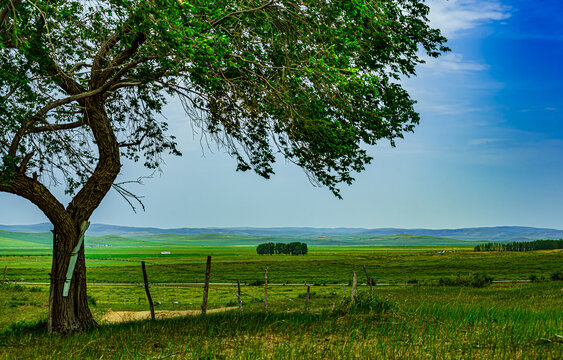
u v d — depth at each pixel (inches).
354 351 340.5
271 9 530.9
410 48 605.3
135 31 443.8
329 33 514.9
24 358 378.3
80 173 649.6
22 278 2878.9
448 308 598.2
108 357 365.7
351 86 514.9
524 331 380.5
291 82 532.4
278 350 343.6
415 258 7155.5
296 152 615.2
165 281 3464.6
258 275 4178.2
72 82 586.2
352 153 609.3
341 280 3385.8
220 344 371.6
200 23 450.6
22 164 540.7
